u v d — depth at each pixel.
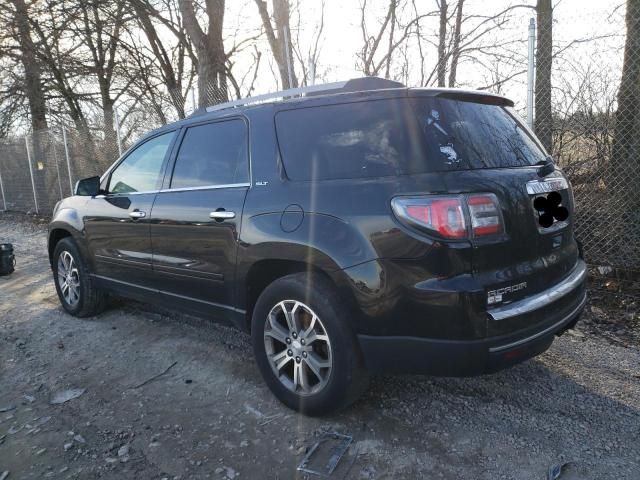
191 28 10.34
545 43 5.50
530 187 2.74
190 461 2.63
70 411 3.17
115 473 2.55
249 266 3.11
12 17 13.99
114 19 13.12
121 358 3.95
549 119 5.52
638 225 5.11
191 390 3.39
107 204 4.37
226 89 10.77
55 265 5.13
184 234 3.58
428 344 2.46
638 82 5.10
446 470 2.49
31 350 4.18
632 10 5.07
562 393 3.21
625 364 3.59
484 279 2.43
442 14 11.00
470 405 3.08
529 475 2.44
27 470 2.60
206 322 4.69
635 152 5.13
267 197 3.06
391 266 2.50
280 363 3.05
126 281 4.27
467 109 2.84
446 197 2.41
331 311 2.71
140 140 4.31
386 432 2.82
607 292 4.86
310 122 3.01
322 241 2.71
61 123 15.51
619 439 2.72
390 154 2.64
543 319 2.64
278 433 2.84
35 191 13.16
